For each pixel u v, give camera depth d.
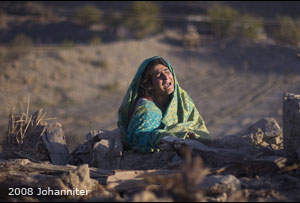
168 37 44.50
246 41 41.69
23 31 55.09
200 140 5.53
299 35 39.56
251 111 20.16
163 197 3.38
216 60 37.19
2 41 48.22
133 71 32.38
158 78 5.93
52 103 22.22
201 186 4.01
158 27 50.00
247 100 23.05
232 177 4.07
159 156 5.55
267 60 35.66
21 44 32.66
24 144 6.41
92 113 20.16
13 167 4.77
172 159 5.17
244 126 16.95
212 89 27.00
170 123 5.90
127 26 50.75
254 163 4.61
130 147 5.96
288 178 4.44
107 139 5.94
